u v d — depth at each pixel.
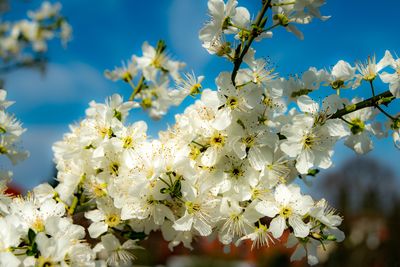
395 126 0.41
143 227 0.43
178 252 1.75
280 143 0.40
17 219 0.37
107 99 0.42
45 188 0.43
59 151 0.45
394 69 0.40
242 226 0.40
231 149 0.39
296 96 0.42
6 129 0.44
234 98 0.39
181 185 0.39
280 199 0.39
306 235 0.39
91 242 0.43
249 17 0.40
